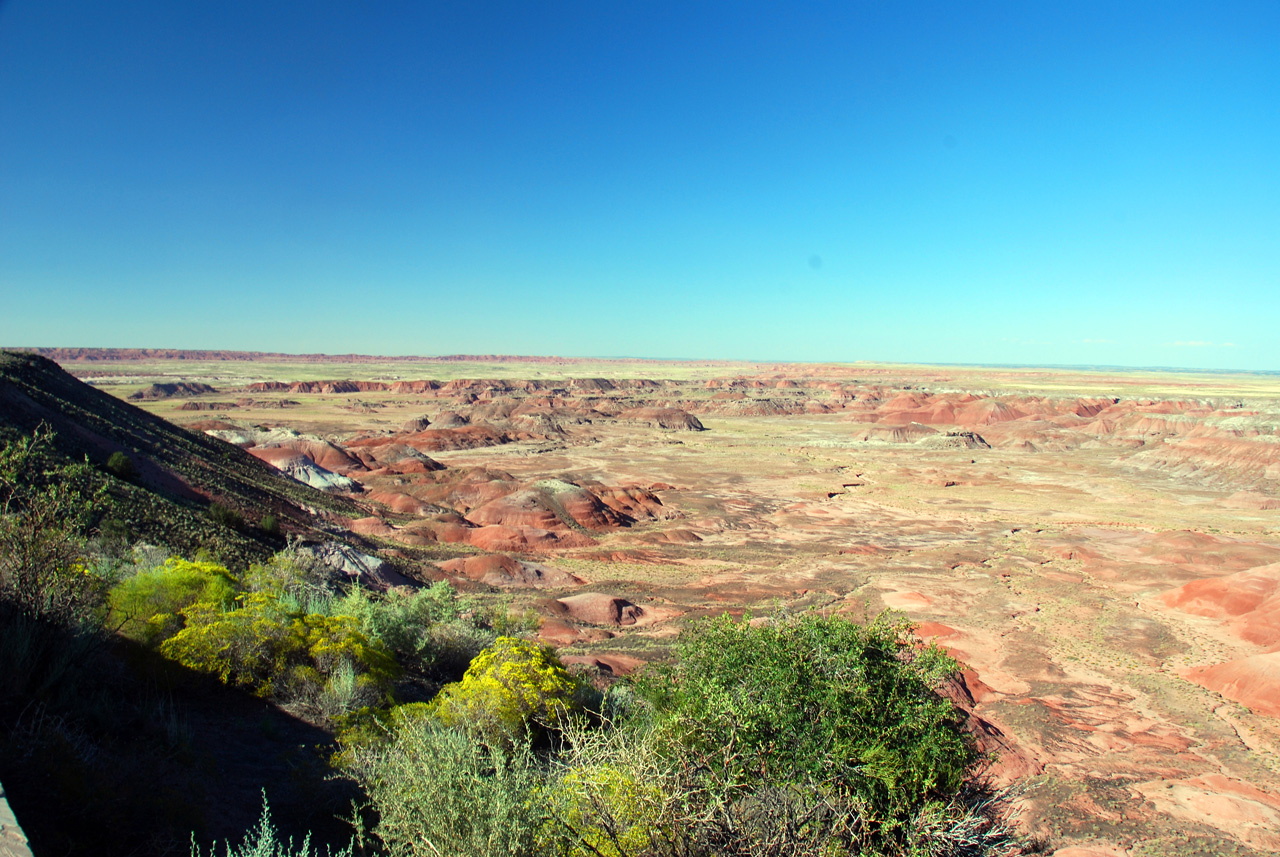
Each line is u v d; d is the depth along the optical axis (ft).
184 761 25.68
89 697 26.78
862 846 22.99
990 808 28.71
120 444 124.77
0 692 23.53
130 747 25.07
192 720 31.09
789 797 21.88
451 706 36.81
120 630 35.09
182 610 38.73
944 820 25.54
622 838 18.97
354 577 115.24
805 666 27.89
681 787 19.88
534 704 37.40
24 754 20.04
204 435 183.42
